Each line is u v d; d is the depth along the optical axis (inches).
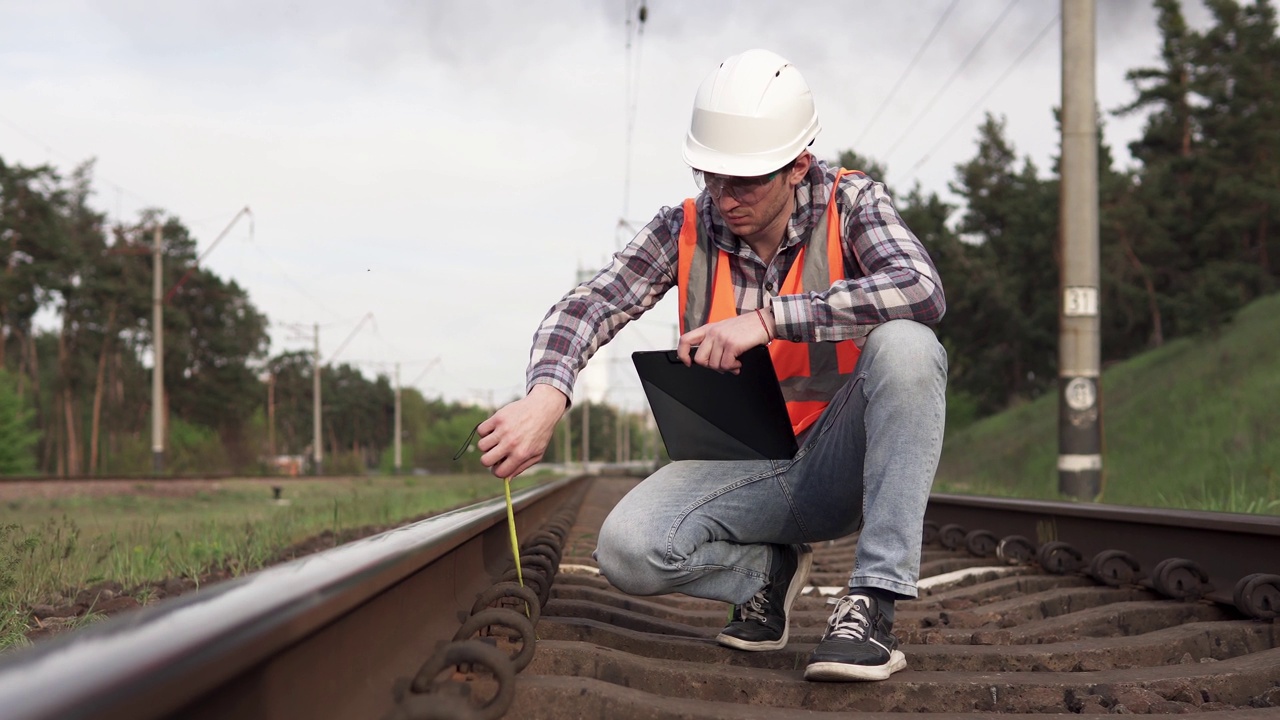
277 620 38.2
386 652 67.0
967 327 1480.1
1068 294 389.1
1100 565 151.6
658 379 97.0
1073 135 391.5
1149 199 1336.1
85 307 2155.5
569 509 304.8
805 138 94.3
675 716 69.2
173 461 2007.9
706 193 101.7
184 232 2573.8
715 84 94.5
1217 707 84.9
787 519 97.2
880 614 84.6
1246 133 1312.7
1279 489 297.1
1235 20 1418.6
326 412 4475.9
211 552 229.3
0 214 1942.7
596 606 118.3
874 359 87.6
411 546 66.6
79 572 186.1
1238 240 1296.8
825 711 81.5
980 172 1726.1
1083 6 392.8
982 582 173.2
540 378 90.7
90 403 2363.4
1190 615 127.4
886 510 85.5
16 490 701.3
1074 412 385.4
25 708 24.1
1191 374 892.6
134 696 27.1
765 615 100.0
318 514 429.7
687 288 100.4
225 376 2716.5
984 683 83.4
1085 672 89.4
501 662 59.4
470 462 2819.9
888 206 96.4
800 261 96.9
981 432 1232.8
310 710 51.5
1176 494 501.7
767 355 91.0
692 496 96.1
